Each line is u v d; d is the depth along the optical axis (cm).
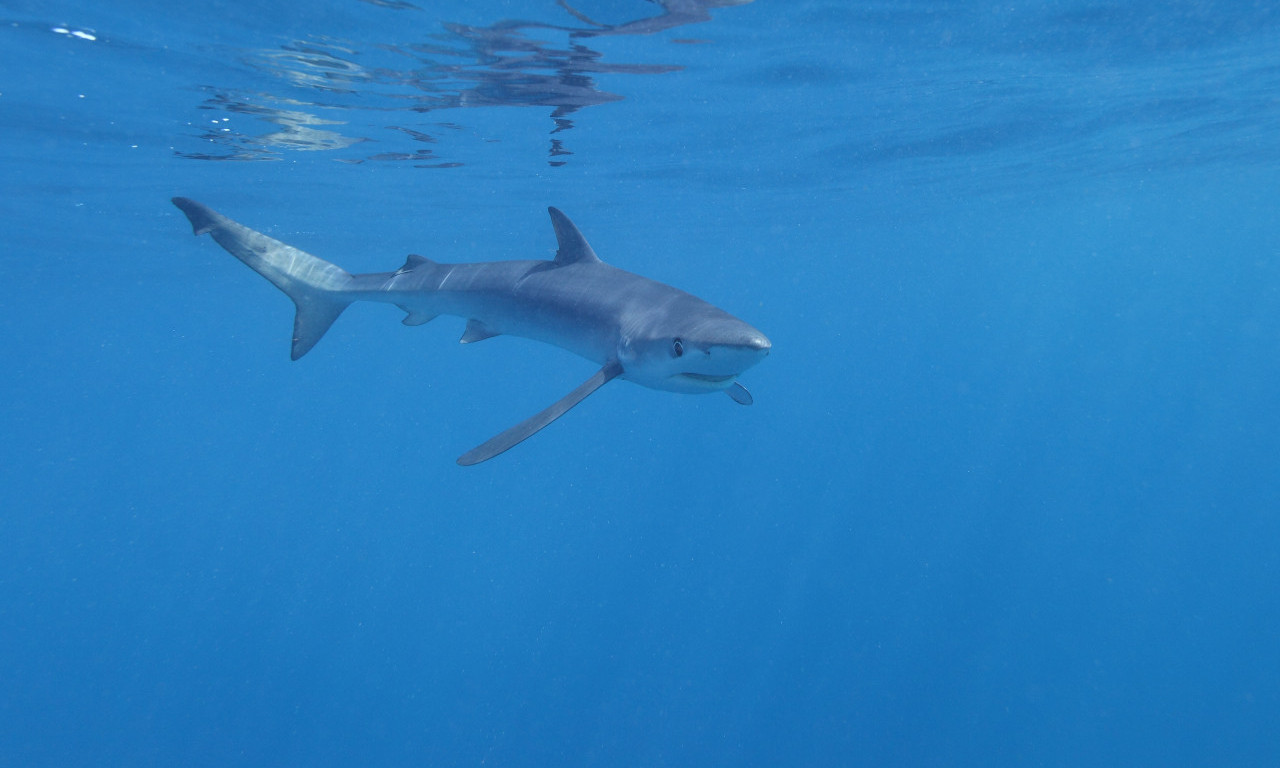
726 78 1146
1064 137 1798
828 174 1994
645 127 1416
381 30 889
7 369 7350
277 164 1550
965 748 2028
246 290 3772
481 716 2378
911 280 6556
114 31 855
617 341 580
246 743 2620
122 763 2639
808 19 926
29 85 1007
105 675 3559
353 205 1980
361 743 2394
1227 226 4709
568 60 1024
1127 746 2025
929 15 941
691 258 3759
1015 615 2695
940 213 3039
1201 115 1692
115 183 1597
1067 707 2180
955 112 1467
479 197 1972
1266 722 2081
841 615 2722
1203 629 2612
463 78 1086
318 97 1149
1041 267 7012
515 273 705
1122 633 2580
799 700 2252
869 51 1062
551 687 2472
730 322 500
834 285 6291
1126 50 1141
